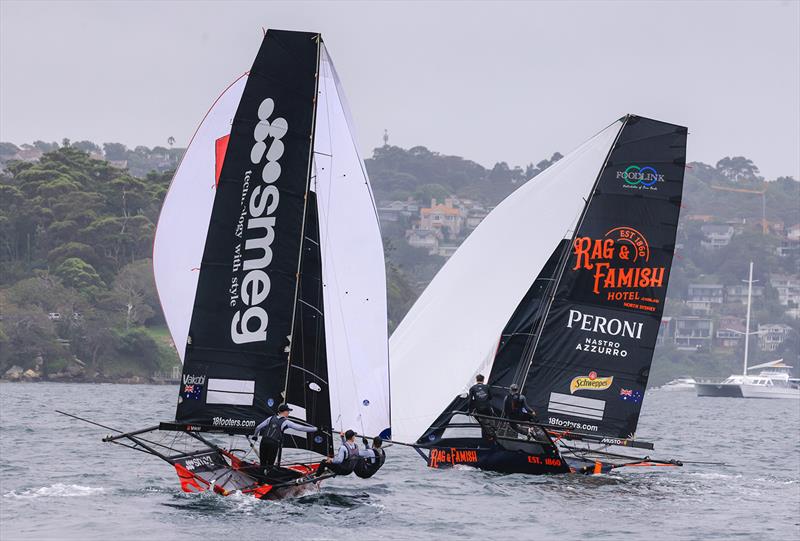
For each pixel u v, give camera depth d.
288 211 59.62
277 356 59.38
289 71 60.00
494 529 57.38
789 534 58.62
